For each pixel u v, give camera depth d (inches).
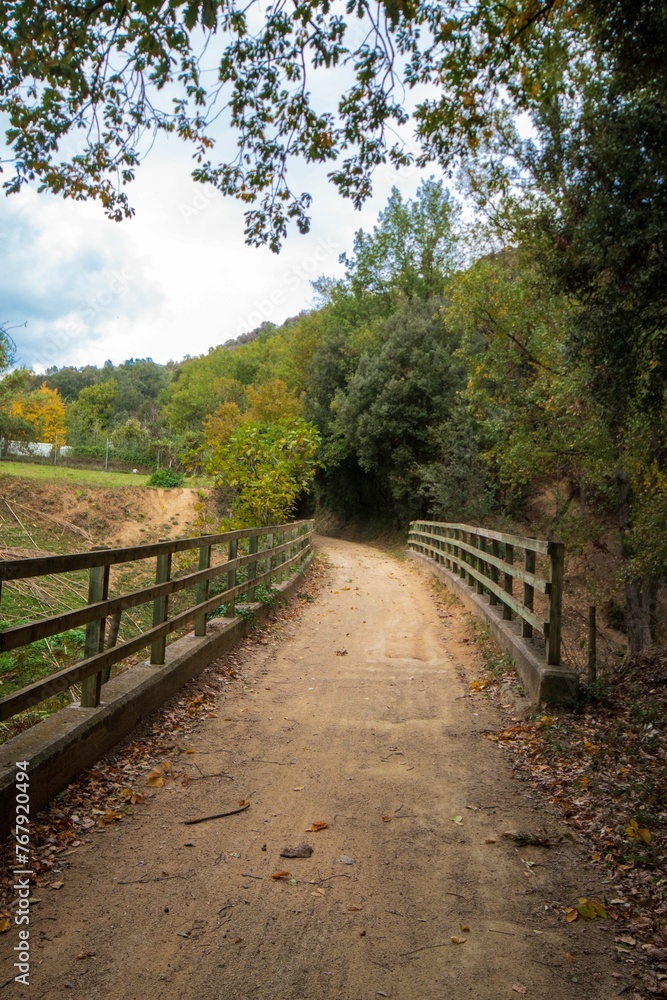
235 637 328.5
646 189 296.0
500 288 598.2
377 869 138.9
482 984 105.8
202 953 110.1
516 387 629.9
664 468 422.0
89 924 116.3
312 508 1813.5
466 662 327.6
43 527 756.0
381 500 1432.1
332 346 1567.4
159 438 2130.9
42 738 159.9
